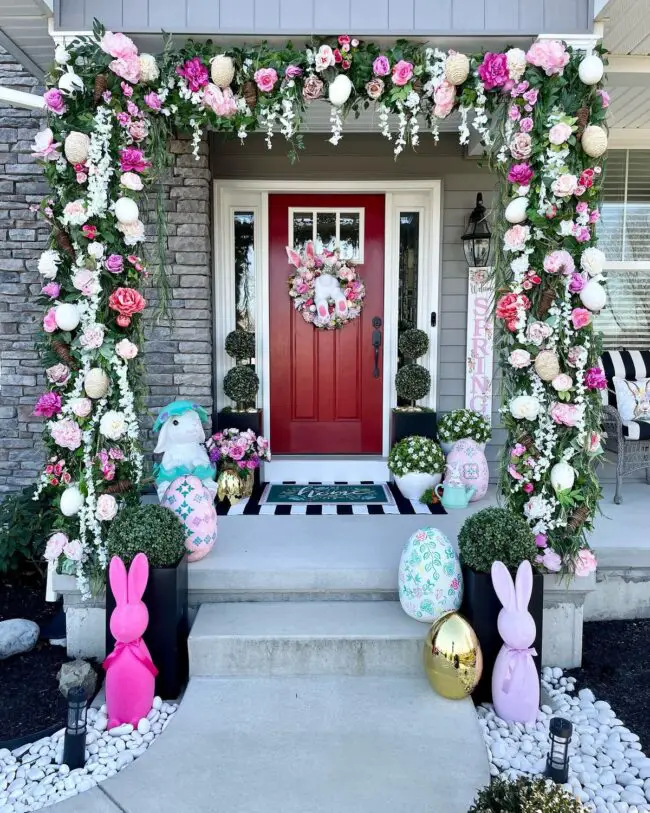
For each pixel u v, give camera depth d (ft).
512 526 8.93
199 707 8.47
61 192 9.08
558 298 9.29
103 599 9.91
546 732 8.29
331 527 12.33
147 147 9.45
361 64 9.07
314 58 9.04
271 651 9.14
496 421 15.90
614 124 15.52
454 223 15.47
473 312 15.56
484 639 8.86
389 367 16.40
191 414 12.66
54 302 9.29
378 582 10.13
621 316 16.79
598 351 9.34
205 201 14.46
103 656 10.07
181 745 7.74
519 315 9.19
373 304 16.35
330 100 9.13
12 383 14.79
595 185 9.14
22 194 14.39
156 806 6.82
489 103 9.45
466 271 15.58
